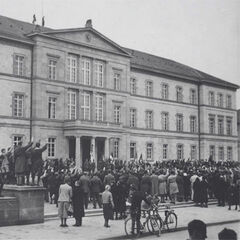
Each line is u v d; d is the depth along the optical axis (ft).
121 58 228.02
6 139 180.45
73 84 203.62
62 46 199.52
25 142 186.39
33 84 189.78
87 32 210.38
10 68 183.32
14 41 184.44
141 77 248.52
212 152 289.53
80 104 206.80
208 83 289.53
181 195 122.93
